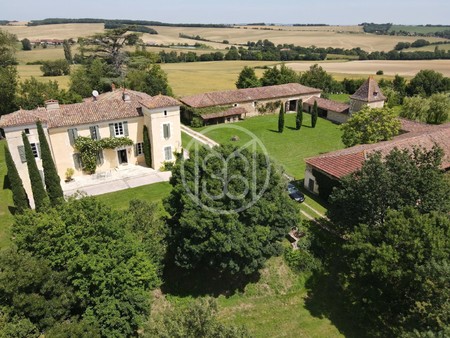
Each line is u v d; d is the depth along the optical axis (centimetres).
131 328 2198
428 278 2011
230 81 10769
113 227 2173
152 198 3784
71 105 4288
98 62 7850
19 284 1734
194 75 11606
